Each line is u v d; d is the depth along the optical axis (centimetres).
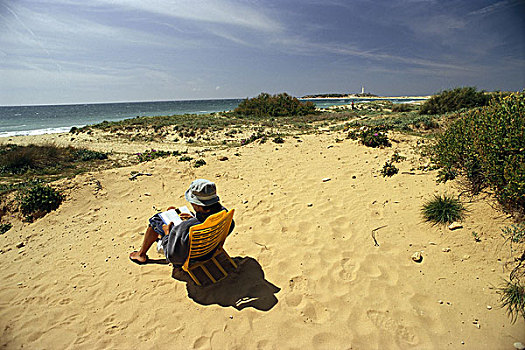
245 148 966
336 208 513
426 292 312
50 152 1098
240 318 302
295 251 407
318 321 293
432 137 792
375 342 266
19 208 582
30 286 371
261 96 3394
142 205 599
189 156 905
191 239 295
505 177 363
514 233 331
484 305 285
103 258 422
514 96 436
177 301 330
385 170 597
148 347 275
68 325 305
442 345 257
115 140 1803
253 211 539
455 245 361
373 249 390
